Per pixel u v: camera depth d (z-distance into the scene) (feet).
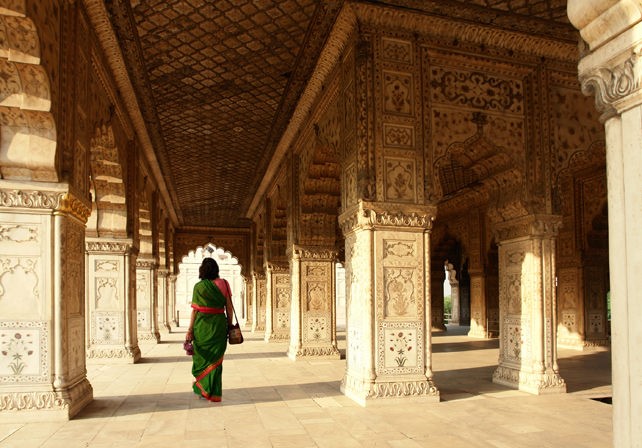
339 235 54.29
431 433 12.67
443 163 17.70
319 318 28.19
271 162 35.24
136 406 15.84
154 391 18.47
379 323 16.39
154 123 28.04
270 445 11.70
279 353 31.35
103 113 19.94
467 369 23.71
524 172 18.61
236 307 94.63
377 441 12.00
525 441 11.97
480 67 18.45
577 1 5.30
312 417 14.38
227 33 19.07
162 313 52.11
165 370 24.04
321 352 27.84
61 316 14.29
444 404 15.99
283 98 24.93
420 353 16.66
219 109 26.45
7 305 13.96
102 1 16.51
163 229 51.85
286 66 21.79
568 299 34.24
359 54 17.02
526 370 18.29
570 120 19.30
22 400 13.76
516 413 14.76
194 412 15.03
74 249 15.55
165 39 19.40
